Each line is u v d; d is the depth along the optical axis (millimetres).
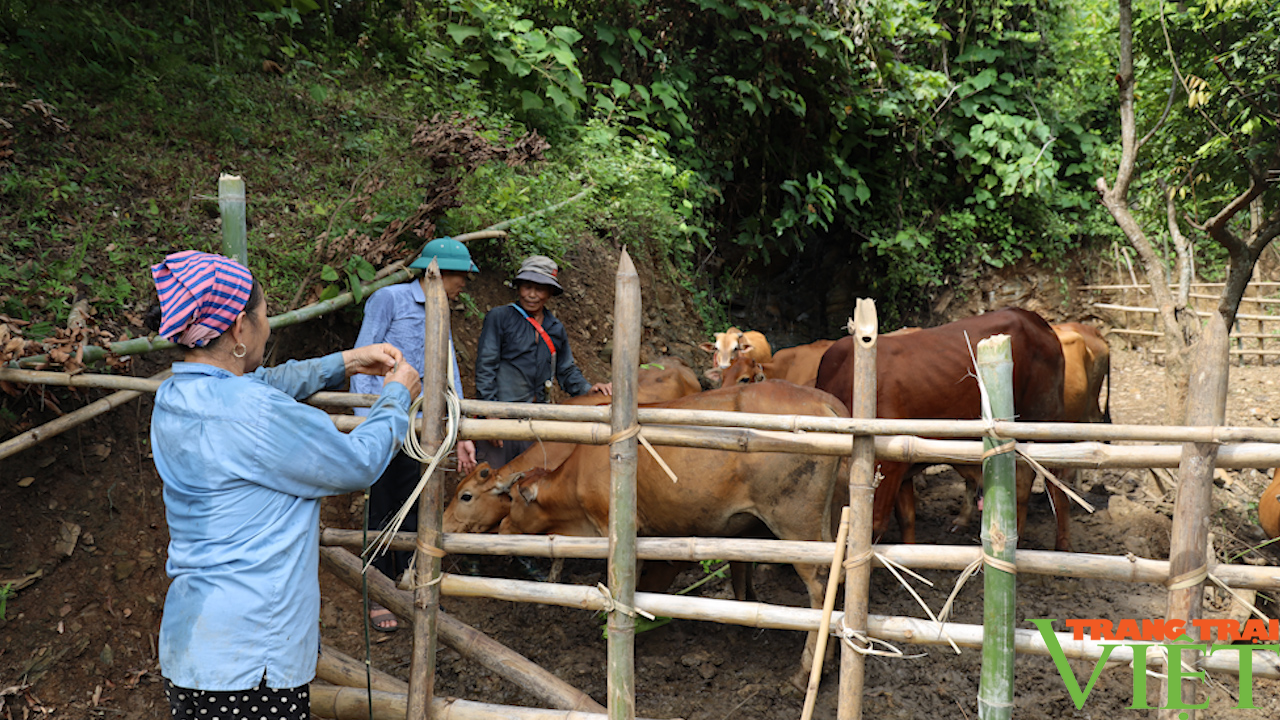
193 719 2045
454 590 2580
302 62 6344
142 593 3488
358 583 3021
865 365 2283
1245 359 10539
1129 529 5277
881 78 9570
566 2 8188
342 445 2043
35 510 3387
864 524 2350
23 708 2992
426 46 7160
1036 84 11477
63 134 4641
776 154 9922
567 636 4031
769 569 4836
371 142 5797
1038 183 10703
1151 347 11156
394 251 4488
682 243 8156
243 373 2162
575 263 6629
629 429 2373
